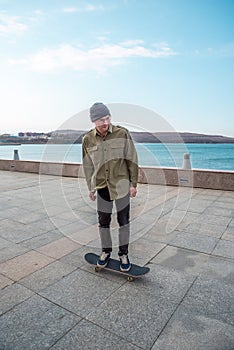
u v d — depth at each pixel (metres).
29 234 3.60
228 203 5.26
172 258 2.87
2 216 4.43
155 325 1.82
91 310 1.98
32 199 5.62
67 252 3.02
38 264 2.72
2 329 1.78
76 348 1.63
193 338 1.71
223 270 2.60
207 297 2.15
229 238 3.44
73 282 2.37
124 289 2.26
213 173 6.59
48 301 2.09
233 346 1.64
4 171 10.55
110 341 1.68
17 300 2.10
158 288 2.28
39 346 1.64
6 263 2.74
